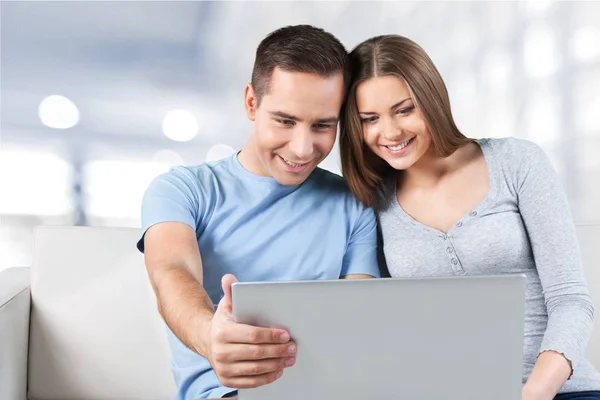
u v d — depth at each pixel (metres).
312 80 1.31
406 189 1.46
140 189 2.24
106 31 2.19
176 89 2.25
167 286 1.20
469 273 1.37
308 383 0.91
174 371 1.45
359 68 1.35
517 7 2.35
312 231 1.48
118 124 2.21
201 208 1.45
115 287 1.66
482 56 2.36
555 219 1.35
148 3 2.21
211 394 1.33
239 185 1.49
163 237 1.34
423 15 2.34
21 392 1.59
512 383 0.94
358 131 1.39
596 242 1.63
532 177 1.38
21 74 2.15
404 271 1.40
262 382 0.91
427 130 1.35
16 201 2.17
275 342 0.89
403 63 1.31
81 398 1.64
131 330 1.65
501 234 1.36
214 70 2.27
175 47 2.23
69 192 2.20
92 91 2.19
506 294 0.92
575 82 2.37
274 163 1.39
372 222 1.50
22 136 2.17
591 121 2.37
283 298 0.89
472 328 0.92
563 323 1.25
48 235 1.67
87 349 1.64
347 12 2.32
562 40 2.36
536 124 2.37
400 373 0.92
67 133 2.19
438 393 0.93
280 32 1.39
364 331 0.90
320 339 0.90
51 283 1.65
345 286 0.89
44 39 2.16
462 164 1.42
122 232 1.69
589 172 2.37
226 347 0.90
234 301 0.89
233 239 1.46
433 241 1.39
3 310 1.47
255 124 1.40
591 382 1.30
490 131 2.37
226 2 2.25
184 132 2.26
